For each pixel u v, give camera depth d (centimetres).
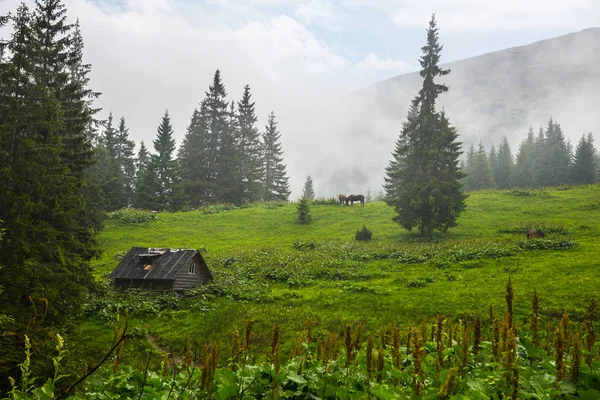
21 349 1231
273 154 11262
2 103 1858
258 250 4647
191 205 8912
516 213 5531
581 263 3156
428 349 737
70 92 3394
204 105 9462
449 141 4816
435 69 5094
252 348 2139
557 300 2452
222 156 9156
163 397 559
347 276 3612
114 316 2703
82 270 2027
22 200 1644
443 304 2656
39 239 1722
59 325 1570
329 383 584
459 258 3734
